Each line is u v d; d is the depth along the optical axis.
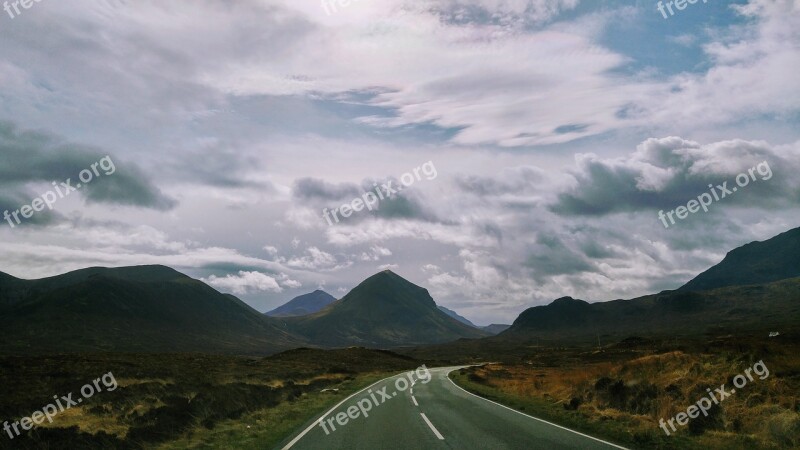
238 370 45.00
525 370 54.88
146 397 20.38
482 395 26.08
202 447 12.83
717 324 164.88
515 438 12.57
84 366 36.97
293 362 70.25
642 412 17.48
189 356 65.25
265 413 19.23
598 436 12.86
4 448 11.79
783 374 17.08
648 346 79.81
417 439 12.65
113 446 12.53
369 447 11.71
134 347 178.00
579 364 66.75
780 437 12.27
